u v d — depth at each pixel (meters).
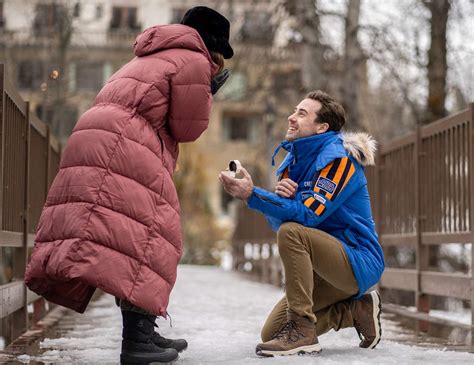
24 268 8.11
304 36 19.98
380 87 24.67
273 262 17.52
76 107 27.67
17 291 7.48
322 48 20.17
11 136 7.45
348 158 5.92
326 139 5.99
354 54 19.62
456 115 9.49
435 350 6.27
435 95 18.98
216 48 5.69
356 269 5.88
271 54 23.23
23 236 8.17
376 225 12.73
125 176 5.02
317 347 5.86
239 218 26.62
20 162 8.08
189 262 37.78
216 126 53.00
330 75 20.38
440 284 9.81
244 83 28.06
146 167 5.06
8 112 7.23
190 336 7.22
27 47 24.56
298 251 5.78
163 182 5.13
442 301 16.64
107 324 8.55
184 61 5.29
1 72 6.77
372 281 5.99
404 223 11.52
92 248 4.83
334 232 5.99
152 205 5.04
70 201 4.97
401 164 11.70
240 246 26.31
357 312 6.24
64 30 21.53
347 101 19.81
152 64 5.27
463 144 9.30
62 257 4.82
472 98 20.56
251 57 24.86
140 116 5.18
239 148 52.94
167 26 5.40
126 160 5.02
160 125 5.26
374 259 5.97
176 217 5.19
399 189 11.79
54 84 21.23
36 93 25.16
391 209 12.19
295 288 5.80
